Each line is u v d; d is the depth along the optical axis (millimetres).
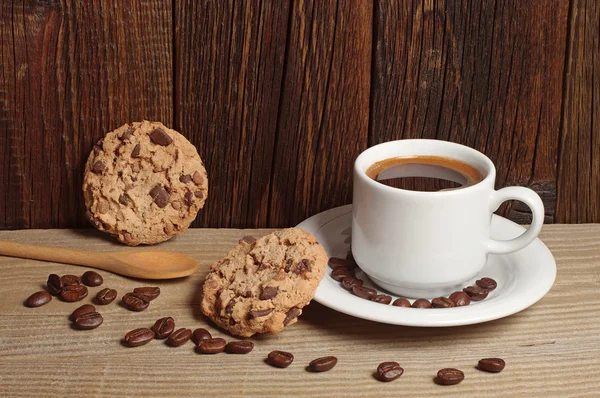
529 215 867
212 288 759
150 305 776
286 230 776
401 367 724
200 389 712
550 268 770
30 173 848
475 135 848
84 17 814
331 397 707
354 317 767
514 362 731
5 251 817
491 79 835
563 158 857
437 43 825
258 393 709
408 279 758
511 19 822
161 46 822
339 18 817
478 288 765
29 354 738
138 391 711
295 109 837
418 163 789
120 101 833
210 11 814
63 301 781
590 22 826
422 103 838
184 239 844
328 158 849
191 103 834
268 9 814
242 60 825
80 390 711
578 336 751
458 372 717
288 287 741
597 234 854
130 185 824
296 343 747
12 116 833
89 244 837
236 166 850
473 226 750
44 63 823
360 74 830
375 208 751
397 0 815
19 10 812
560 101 844
